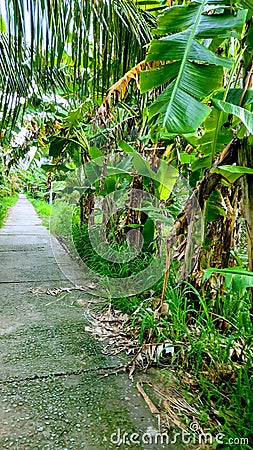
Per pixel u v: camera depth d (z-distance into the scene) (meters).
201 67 1.04
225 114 1.37
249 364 1.25
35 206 11.54
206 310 1.53
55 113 3.88
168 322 1.71
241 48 1.24
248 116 1.08
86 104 2.94
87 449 0.99
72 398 1.23
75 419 1.12
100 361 1.53
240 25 1.06
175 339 1.60
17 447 0.98
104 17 1.53
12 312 2.09
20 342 1.68
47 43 1.43
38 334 1.79
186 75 1.03
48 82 2.02
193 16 1.15
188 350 1.46
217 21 1.10
